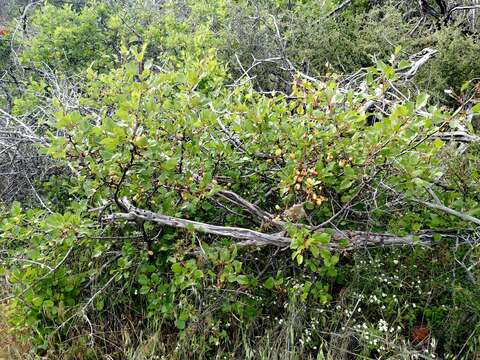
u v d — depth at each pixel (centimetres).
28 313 290
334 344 265
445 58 473
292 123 288
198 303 286
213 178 293
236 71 540
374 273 283
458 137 314
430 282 283
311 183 250
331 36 539
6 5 1102
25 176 406
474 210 262
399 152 254
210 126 280
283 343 269
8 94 534
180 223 274
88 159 268
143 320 301
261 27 556
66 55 613
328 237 239
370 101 306
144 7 714
